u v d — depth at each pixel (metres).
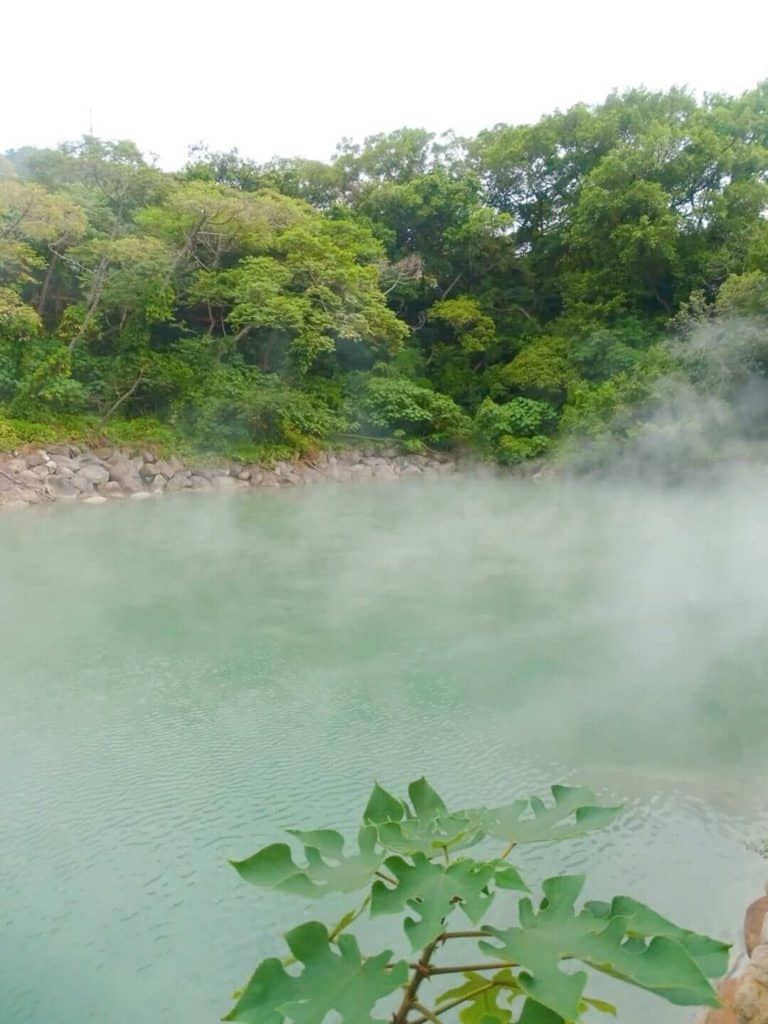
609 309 20.64
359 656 5.72
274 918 2.72
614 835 3.23
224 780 3.77
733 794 3.60
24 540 10.12
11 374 14.70
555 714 4.58
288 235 17.95
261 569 8.60
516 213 25.17
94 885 2.91
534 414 19.59
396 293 22.75
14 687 5.04
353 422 19.62
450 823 1.33
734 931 2.60
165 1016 2.26
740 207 20.08
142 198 17.34
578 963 2.37
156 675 5.29
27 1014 2.26
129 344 16.17
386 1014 2.18
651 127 20.83
